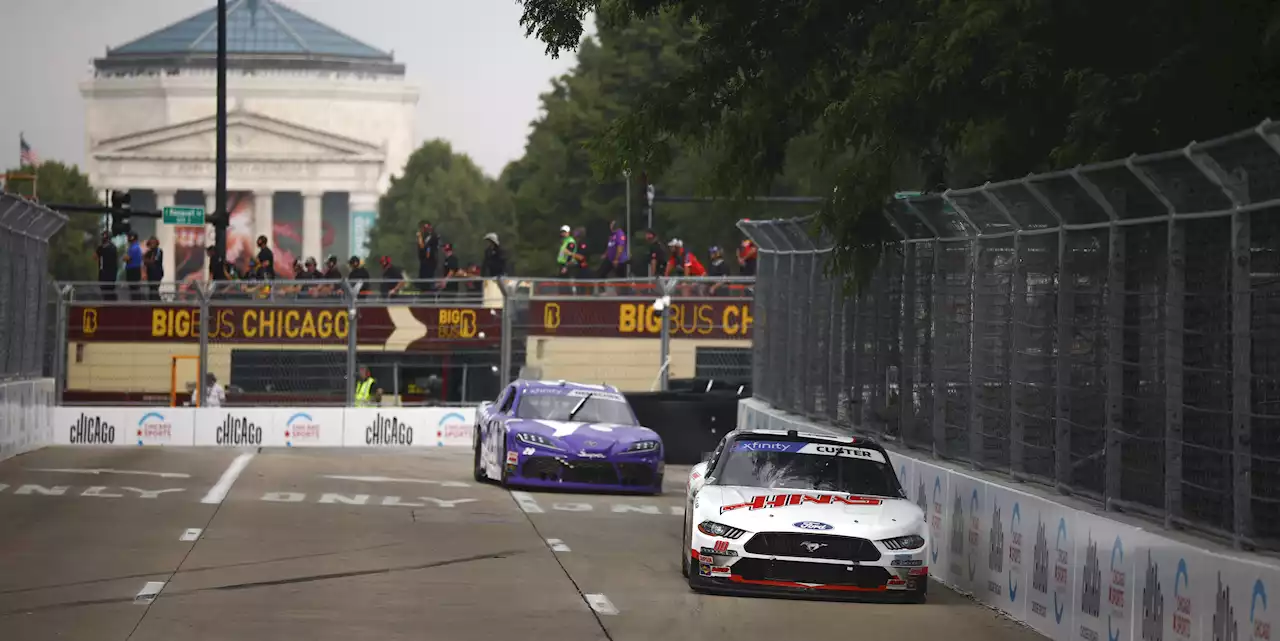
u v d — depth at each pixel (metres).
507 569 58.81
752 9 75.69
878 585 52.75
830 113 68.81
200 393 132.25
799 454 57.50
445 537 68.19
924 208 64.88
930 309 66.38
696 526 53.62
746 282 130.00
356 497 84.62
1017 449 55.56
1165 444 43.91
